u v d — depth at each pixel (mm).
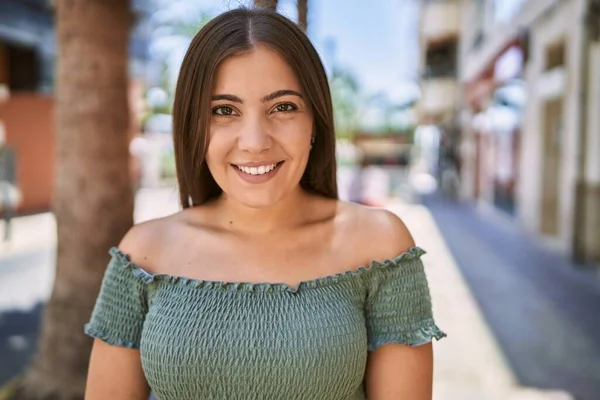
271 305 1252
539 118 9492
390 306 1330
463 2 19156
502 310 5367
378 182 16703
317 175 1520
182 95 1365
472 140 17375
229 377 1215
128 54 3039
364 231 1392
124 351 1384
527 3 9906
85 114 2924
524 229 10438
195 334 1229
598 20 7043
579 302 5633
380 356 1348
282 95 1301
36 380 3121
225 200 1448
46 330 3135
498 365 4012
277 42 1289
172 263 1374
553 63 9109
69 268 3025
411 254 1345
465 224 12133
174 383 1239
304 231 1388
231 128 1318
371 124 37406
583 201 7477
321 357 1214
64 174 2990
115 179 2988
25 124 12836
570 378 3803
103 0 2885
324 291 1284
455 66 21828
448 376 3826
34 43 13703
